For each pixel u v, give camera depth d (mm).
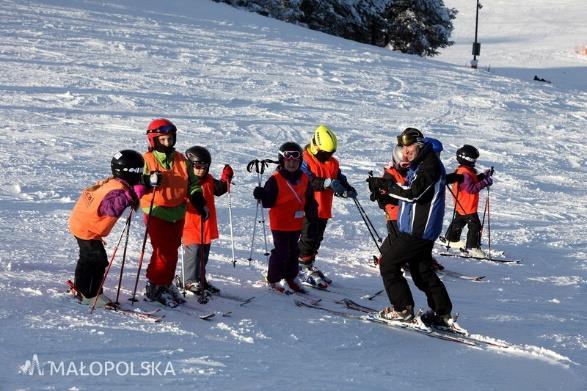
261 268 7980
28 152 12898
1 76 19328
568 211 13453
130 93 19219
